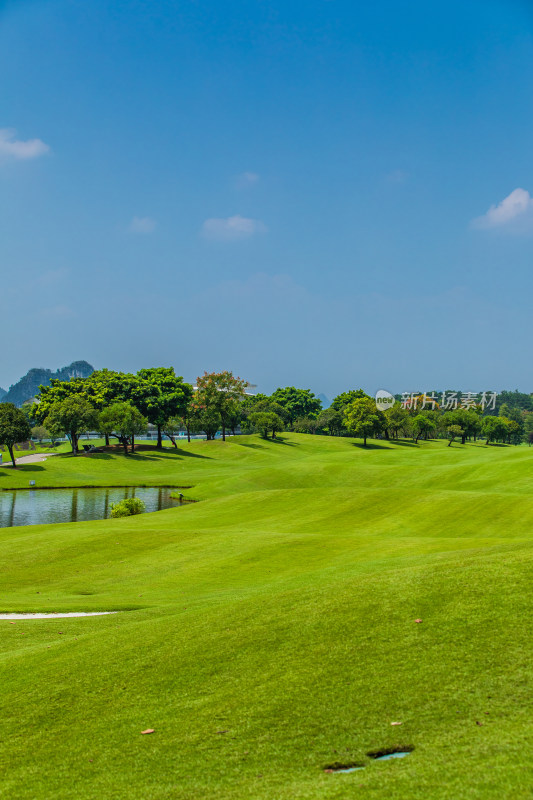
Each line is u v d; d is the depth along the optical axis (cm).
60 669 1304
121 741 973
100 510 5603
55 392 10725
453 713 923
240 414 15288
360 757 847
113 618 1795
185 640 1360
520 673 1005
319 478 6575
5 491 6788
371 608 1344
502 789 703
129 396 10669
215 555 2747
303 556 2602
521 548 1889
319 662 1145
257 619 1412
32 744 995
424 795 716
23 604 2095
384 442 13612
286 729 944
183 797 800
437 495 4122
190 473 8281
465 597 1316
